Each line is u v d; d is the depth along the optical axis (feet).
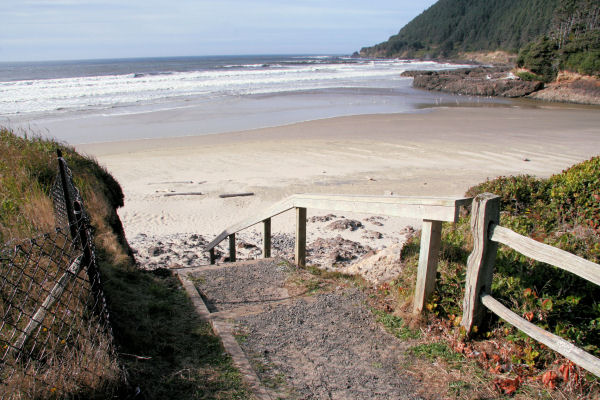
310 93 150.10
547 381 9.43
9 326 9.76
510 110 121.70
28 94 130.11
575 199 20.10
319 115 101.04
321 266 26.55
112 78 199.62
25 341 8.95
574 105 150.61
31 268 11.82
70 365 8.80
